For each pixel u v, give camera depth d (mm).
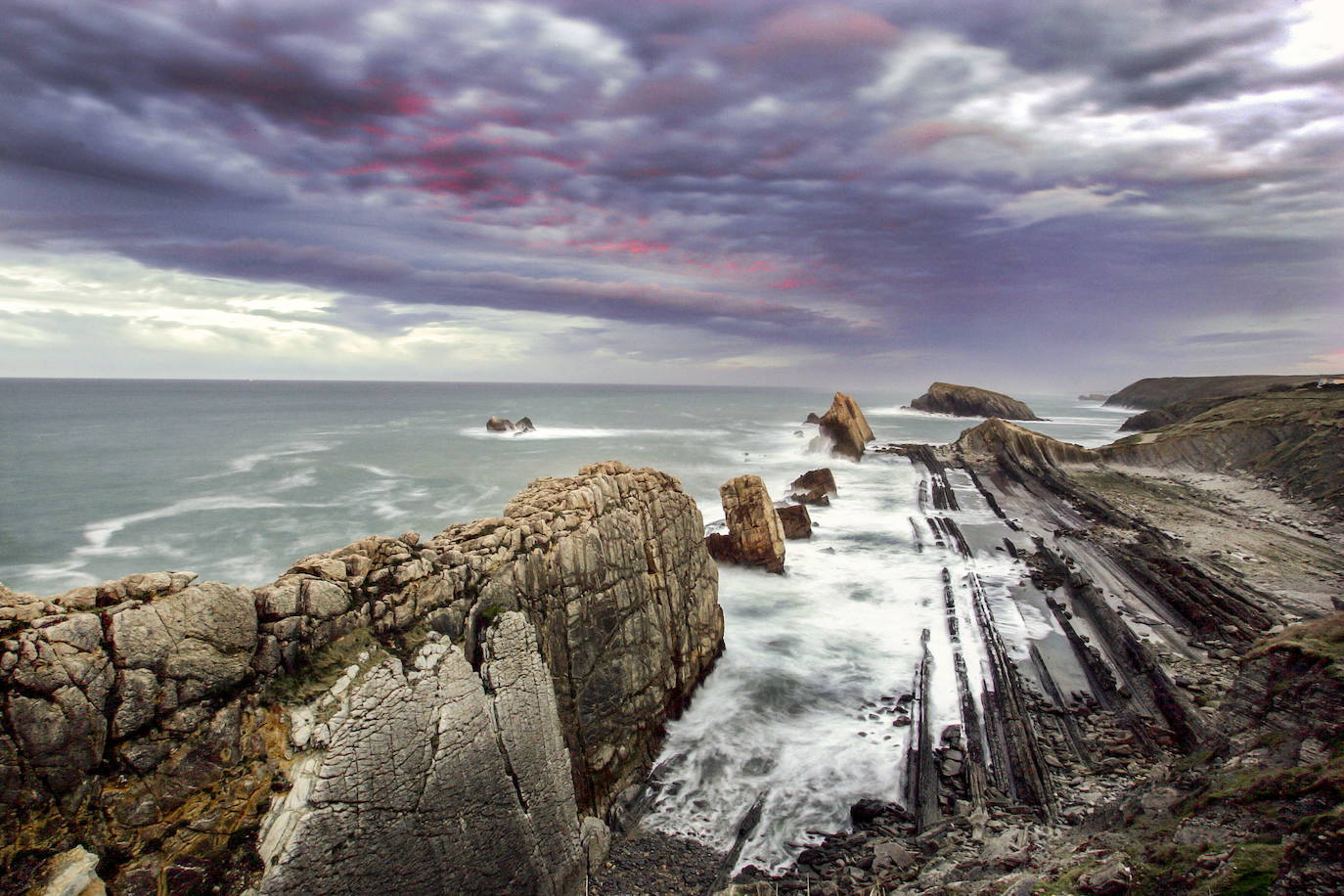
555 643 12836
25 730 6566
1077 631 22812
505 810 10227
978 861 11484
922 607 24828
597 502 15109
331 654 8984
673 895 11523
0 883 6160
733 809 13930
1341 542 33281
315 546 30891
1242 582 26984
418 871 8961
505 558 11938
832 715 17484
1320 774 9125
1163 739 16219
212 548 30156
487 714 10258
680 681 17281
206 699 7844
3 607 6871
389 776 8820
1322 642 12922
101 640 7234
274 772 7949
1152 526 36344
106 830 6859
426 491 43531
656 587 16562
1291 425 49156
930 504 43000
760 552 28484
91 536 31078
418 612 10070
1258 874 7758
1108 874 8875
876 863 12016
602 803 13367
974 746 15945
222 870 7305
